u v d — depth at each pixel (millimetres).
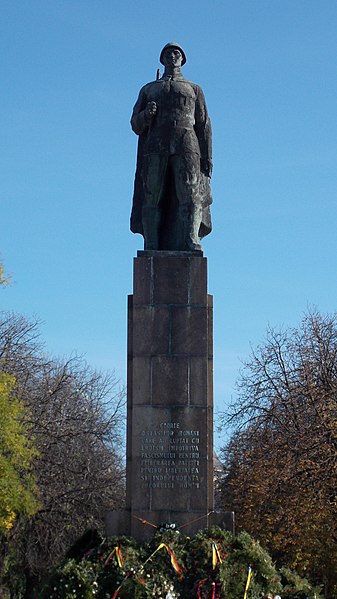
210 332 15062
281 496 27844
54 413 34625
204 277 15125
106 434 35344
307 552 26734
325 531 26781
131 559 13664
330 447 27516
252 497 28500
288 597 13852
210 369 14930
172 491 14492
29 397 33938
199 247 15398
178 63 16281
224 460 33344
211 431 14742
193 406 14734
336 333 31266
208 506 14461
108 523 14477
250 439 30422
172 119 15836
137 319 15000
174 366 14859
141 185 16203
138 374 14836
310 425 28562
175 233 15969
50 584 13391
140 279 15109
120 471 35031
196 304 15047
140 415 14727
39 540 32188
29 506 28203
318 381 30109
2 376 28141
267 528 27656
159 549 13734
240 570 13625
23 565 32406
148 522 14406
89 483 33250
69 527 32344
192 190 15641
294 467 27891
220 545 13773
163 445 14625
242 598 13453
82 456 33750
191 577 13508
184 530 14367
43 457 32750
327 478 27125
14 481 27656
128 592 13242
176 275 15125
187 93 15938
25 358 35719
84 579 13289
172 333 14961
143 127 16031
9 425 27625
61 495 32469
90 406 36812
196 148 15805
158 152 15789
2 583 32375
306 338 31281
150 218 15836
